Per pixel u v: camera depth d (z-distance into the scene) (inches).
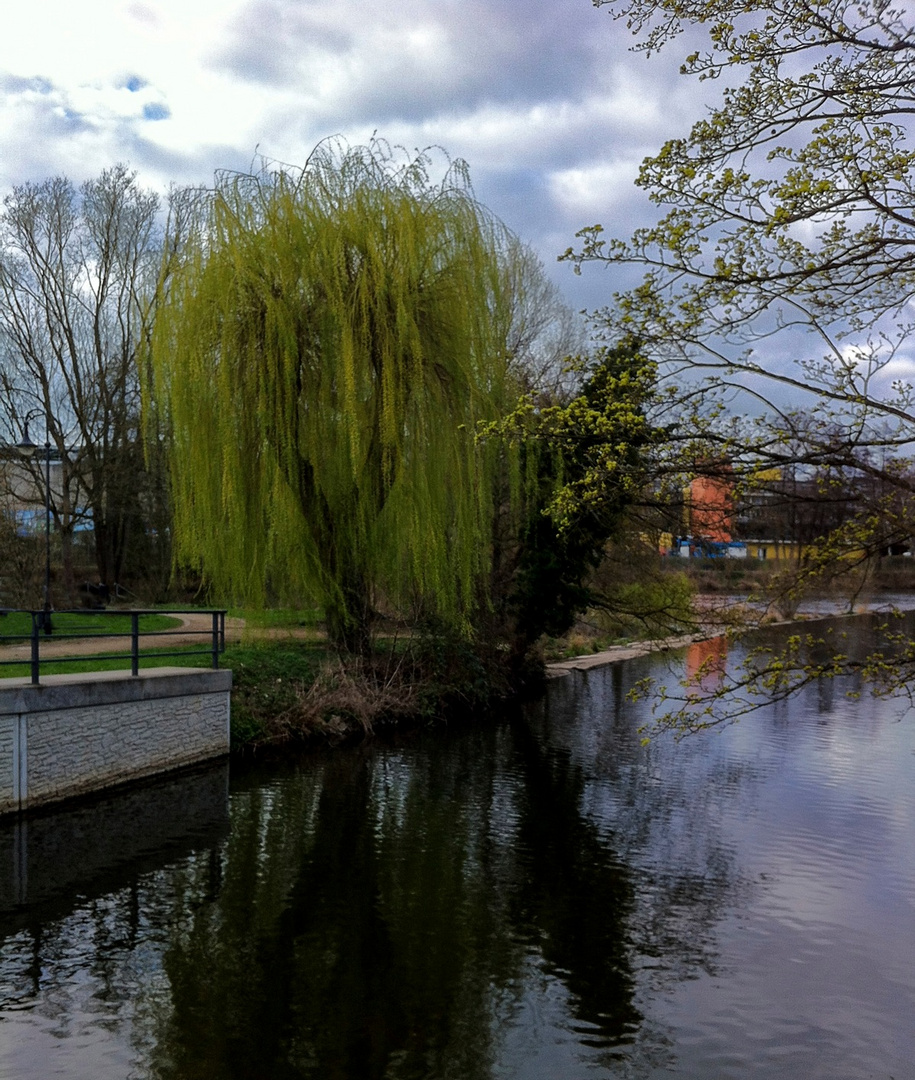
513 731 731.4
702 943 334.6
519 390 729.6
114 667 638.5
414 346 613.3
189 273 621.6
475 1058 259.3
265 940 335.0
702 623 765.3
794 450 229.1
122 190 1284.4
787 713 791.1
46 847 428.1
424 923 351.9
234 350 620.4
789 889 386.9
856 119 196.4
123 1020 276.8
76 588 1206.3
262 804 511.8
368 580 697.0
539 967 315.9
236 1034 269.9
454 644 805.2
